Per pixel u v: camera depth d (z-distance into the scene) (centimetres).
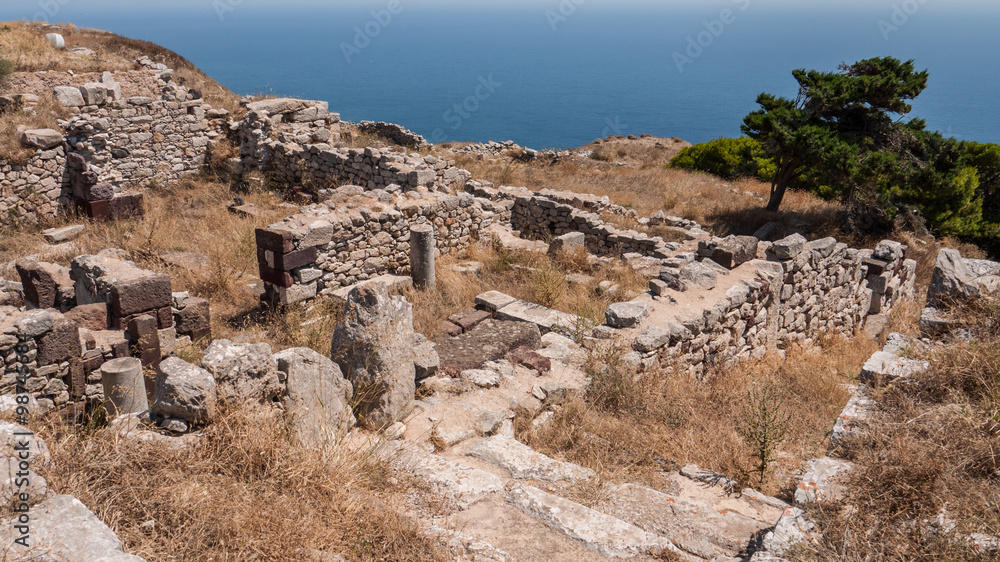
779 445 636
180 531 339
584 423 655
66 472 356
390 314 562
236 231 1423
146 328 847
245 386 447
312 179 1916
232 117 2186
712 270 967
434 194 1508
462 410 620
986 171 2375
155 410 433
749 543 430
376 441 528
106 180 1727
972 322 647
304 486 407
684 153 3008
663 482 544
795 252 1039
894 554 337
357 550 363
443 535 395
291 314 1062
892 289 1377
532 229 1844
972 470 401
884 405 499
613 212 1931
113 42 2842
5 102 1738
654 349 793
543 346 868
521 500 453
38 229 1555
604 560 396
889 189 2005
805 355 1067
